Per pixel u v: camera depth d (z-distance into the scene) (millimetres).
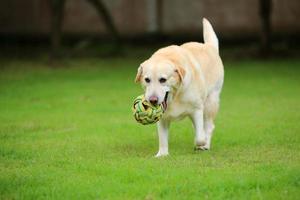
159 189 7453
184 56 9391
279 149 9703
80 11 29531
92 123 12617
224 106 14453
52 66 22766
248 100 15164
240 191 7375
